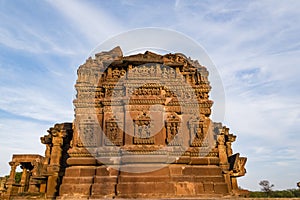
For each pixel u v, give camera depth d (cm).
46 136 2344
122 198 1525
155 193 1561
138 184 1589
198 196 1642
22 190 2814
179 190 1652
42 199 1670
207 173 1820
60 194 1686
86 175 1778
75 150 1831
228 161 2253
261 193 3662
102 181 1686
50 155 2252
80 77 2030
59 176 2011
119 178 1631
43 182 2162
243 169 2127
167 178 1634
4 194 2692
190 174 1781
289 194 3164
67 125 2234
